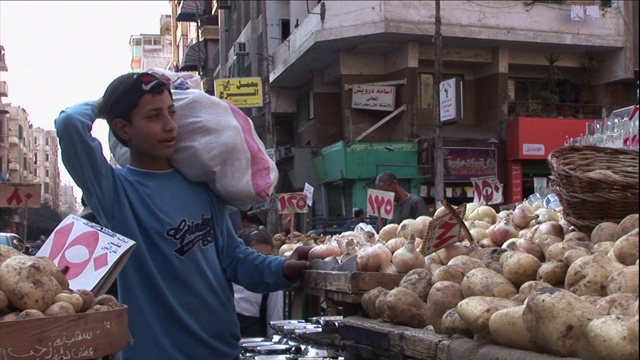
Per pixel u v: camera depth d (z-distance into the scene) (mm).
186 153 2664
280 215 16672
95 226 2504
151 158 2674
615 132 4578
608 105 19594
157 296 2559
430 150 17828
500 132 18609
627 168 3232
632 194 3037
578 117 19078
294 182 20516
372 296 2803
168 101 2598
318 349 3143
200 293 2643
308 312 4930
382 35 17391
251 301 4766
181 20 36781
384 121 18406
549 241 3102
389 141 18578
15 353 1824
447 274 2672
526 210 4125
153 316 2545
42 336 1879
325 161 19266
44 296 1985
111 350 2070
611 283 2115
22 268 1993
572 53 19672
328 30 17578
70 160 2469
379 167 17953
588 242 2852
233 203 2811
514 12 18234
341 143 18000
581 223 3193
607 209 3094
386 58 18922
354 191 18266
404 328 2500
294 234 8180
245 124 2779
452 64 19312
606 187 3074
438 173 15797
